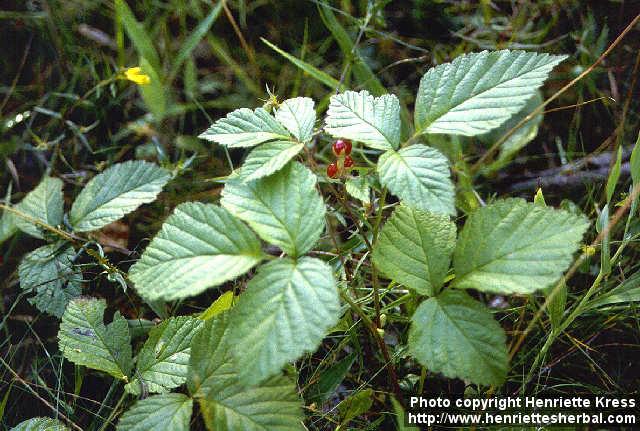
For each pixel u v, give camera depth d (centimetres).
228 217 42
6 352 54
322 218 41
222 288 56
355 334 50
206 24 62
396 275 42
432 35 69
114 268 52
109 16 69
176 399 42
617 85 63
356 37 67
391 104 44
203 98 66
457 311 41
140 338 54
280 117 44
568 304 53
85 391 53
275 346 38
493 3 69
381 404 50
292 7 69
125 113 65
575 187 59
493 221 42
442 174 41
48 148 61
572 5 66
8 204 58
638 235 50
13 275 58
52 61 67
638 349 52
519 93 42
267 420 41
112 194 54
